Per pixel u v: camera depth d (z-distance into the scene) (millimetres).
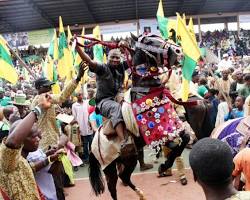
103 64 5762
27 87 15531
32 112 3201
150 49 5391
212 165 2041
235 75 11383
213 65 17016
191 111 8203
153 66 5484
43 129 5992
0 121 6391
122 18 27812
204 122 8430
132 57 5641
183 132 5797
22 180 3262
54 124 6078
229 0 25359
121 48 5684
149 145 5473
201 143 2129
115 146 5859
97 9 24703
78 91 10688
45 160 4102
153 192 7473
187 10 27281
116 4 23922
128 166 6004
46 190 4172
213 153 2057
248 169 3861
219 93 9562
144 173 8789
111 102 5777
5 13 22922
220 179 2051
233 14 28891
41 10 23500
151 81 5562
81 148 10453
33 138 3584
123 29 28234
